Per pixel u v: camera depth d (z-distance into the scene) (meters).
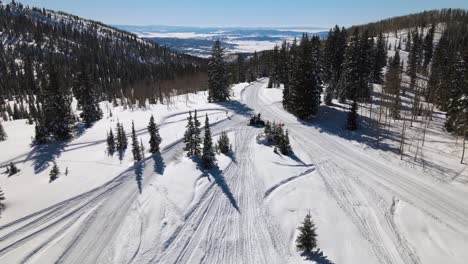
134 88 117.25
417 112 58.59
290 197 30.19
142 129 52.44
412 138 47.28
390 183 33.75
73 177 35.69
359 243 24.03
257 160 38.03
